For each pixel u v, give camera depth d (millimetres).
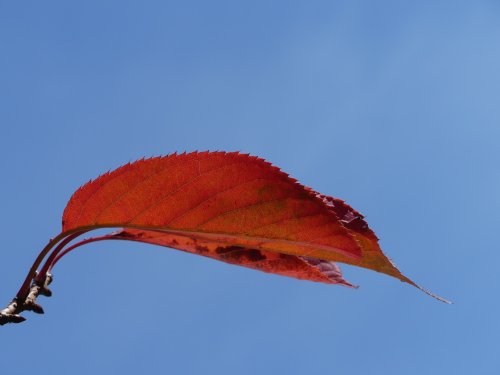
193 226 297
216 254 314
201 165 289
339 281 315
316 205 287
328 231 289
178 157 291
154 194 294
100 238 312
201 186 291
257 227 294
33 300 299
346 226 297
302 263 312
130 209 296
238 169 290
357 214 298
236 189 292
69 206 295
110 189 294
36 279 303
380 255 294
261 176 288
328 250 292
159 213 296
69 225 297
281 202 287
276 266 315
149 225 298
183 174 292
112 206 296
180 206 295
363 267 296
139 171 292
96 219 298
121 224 298
